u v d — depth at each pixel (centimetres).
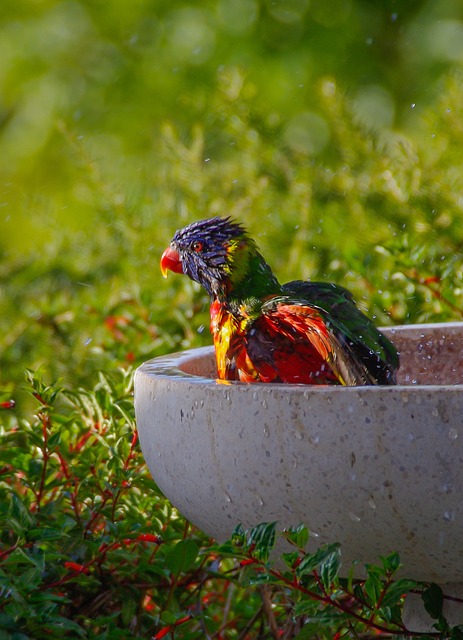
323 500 416
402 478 399
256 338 640
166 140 1216
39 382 588
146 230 1061
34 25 2095
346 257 838
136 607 581
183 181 1120
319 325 579
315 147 1572
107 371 881
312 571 436
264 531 423
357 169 1072
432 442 393
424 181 947
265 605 599
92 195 1173
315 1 1912
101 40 2038
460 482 393
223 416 433
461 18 1758
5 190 1988
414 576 443
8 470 595
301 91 1770
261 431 421
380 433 398
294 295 670
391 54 1867
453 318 799
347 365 568
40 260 1066
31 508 613
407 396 394
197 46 1928
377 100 1803
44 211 1211
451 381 668
